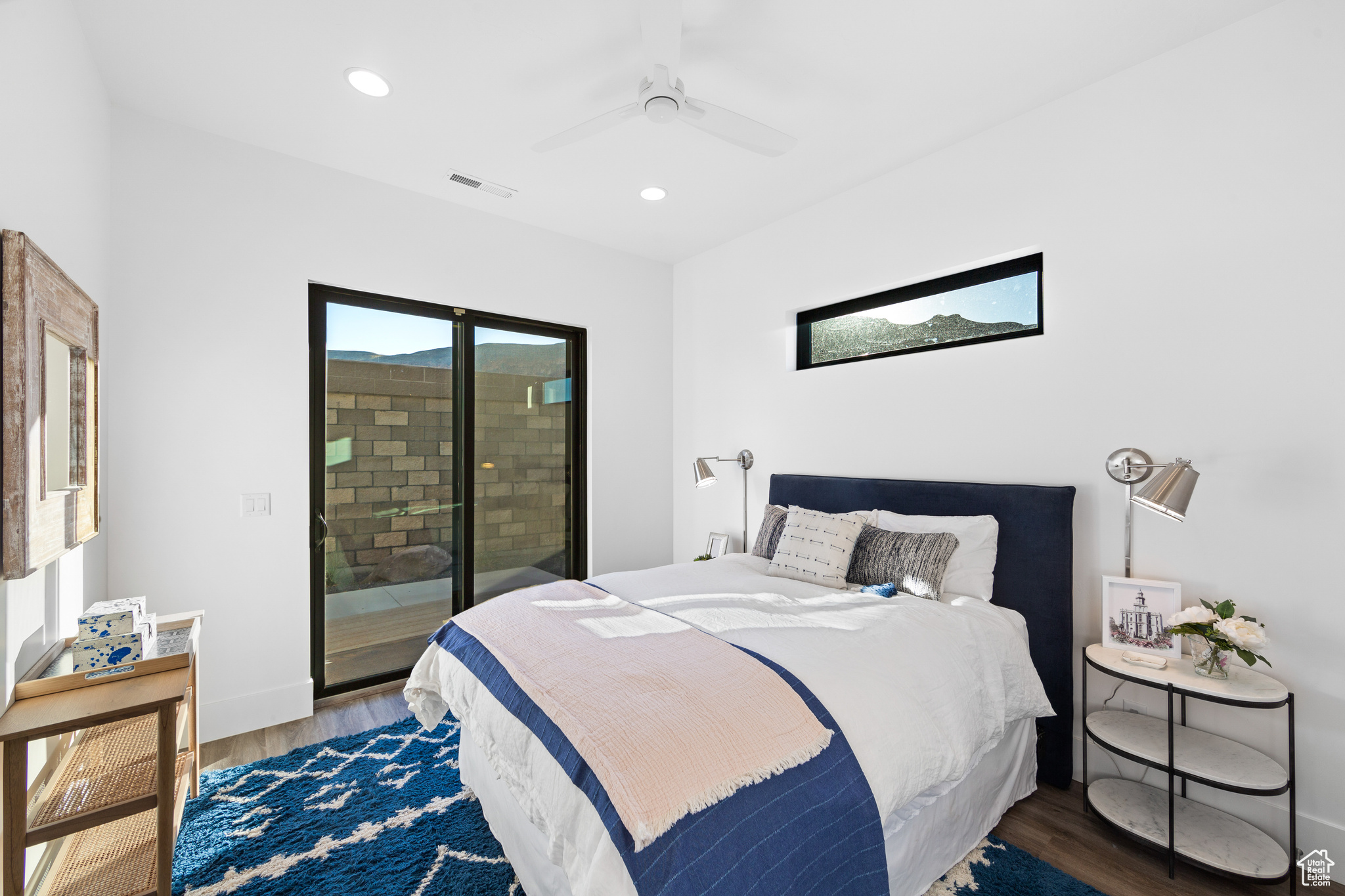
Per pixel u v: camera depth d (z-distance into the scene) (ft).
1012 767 6.54
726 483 12.75
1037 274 8.25
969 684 5.68
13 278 4.21
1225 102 6.32
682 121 8.08
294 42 6.52
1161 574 6.74
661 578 8.19
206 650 8.27
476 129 8.29
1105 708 7.11
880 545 8.08
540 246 11.91
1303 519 5.83
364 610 10.25
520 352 12.25
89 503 5.98
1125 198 7.04
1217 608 5.92
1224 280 6.32
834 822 4.04
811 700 4.66
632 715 4.25
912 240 9.26
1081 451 7.42
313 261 9.22
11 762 4.05
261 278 8.73
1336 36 5.69
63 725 4.22
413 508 10.82
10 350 4.18
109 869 4.84
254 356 8.66
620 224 11.71
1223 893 5.34
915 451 9.28
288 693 8.85
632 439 13.42
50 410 5.16
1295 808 5.55
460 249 10.79
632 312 13.38
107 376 7.52
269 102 7.66
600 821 3.73
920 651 5.68
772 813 3.84
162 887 4.58
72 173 6.07
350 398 10.09
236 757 7.78
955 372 8.79
